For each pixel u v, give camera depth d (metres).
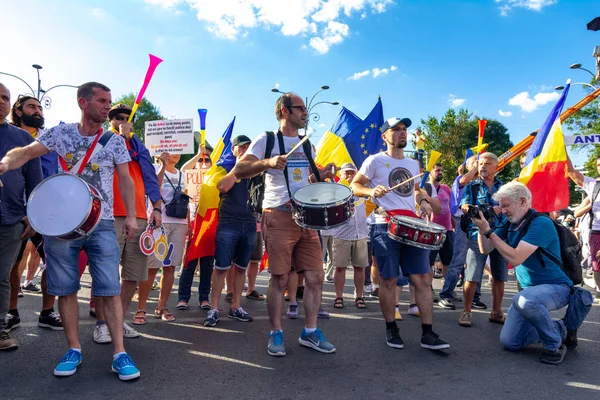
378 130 7.12
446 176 43.78
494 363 3.64
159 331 4.43
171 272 5.02
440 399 2.89
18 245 3.82
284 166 3.54
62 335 4.12
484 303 6.11
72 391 2.90
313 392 2.97
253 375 3.26
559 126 5.71
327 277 8.43
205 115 6.45
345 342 4.18
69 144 3.27
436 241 3.82
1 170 2.98
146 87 4.36
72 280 3.21
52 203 3.04
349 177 6.39
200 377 3.20
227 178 4.72
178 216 5.26
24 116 4.50
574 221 14.67
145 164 4.34
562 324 3.92
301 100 3.98
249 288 6.36
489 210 4.03
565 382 3.23
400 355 3.81
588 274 8.84
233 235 4.86
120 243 4.15
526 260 4.02
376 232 4.18
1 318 3.71
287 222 3.82
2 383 3.00
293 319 5.16
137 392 2.91
